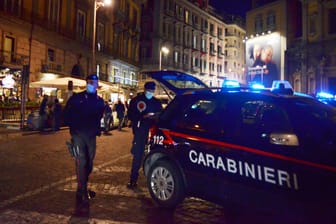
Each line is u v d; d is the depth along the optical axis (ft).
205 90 16.71
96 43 116.67
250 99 14.48
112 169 25.70
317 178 11.16
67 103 17.84
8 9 74.59
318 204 11.10
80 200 17.56
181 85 31.63
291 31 167.12
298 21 168.45
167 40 183.01
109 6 125.08
